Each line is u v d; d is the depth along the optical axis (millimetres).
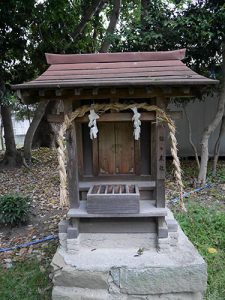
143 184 2500
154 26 4891
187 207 4031
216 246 3047
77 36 7449
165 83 1873
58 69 2377
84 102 2393
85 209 2361
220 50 5043
